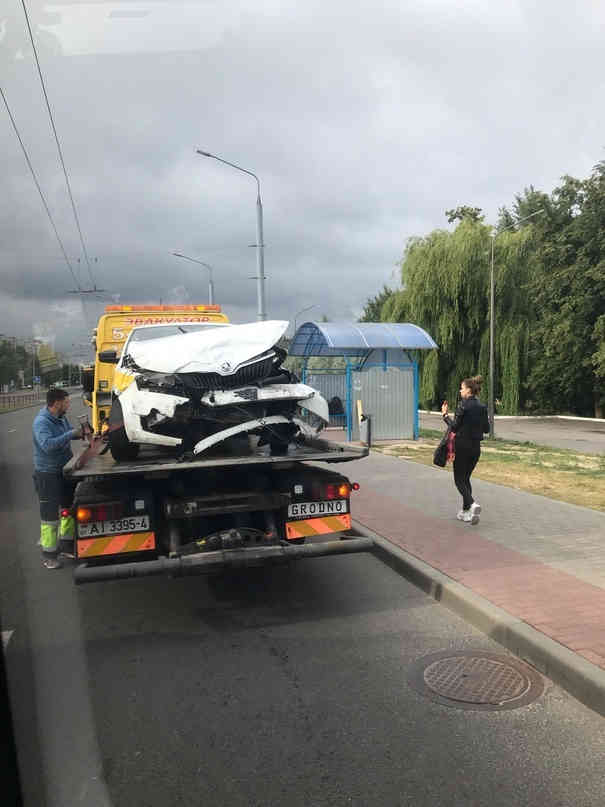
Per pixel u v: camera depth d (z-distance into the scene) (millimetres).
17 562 6789
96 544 4887
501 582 5461
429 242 30047
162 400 5102
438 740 3309
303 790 2906
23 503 9891
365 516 8133
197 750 3230
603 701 3547
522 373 29984
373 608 5324
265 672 4133
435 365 29703
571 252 29484
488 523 7711
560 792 2881
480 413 7566
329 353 22391
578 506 8766
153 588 5906
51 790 2893
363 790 2900
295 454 5445
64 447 6477
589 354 29359
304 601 5523
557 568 5844
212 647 4555
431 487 10344
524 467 12938
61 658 4355
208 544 4949
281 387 5398
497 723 3473
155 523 5039
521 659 4293
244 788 2924
